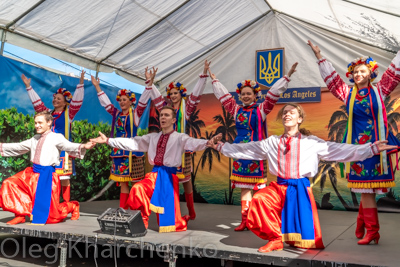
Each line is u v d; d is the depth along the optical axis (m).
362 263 2.78
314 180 6.29
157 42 5.92
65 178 4.99
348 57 6.05
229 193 6.79
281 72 6.42
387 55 5.84
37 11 4.56
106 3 4.67
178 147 3.92
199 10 5.38
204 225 4.42
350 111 3.54
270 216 3.17
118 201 6.74
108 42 5.61
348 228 4.35
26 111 5.67
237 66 6.75
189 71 7.07
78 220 4.57
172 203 3.92
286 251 3.13
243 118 4.29
